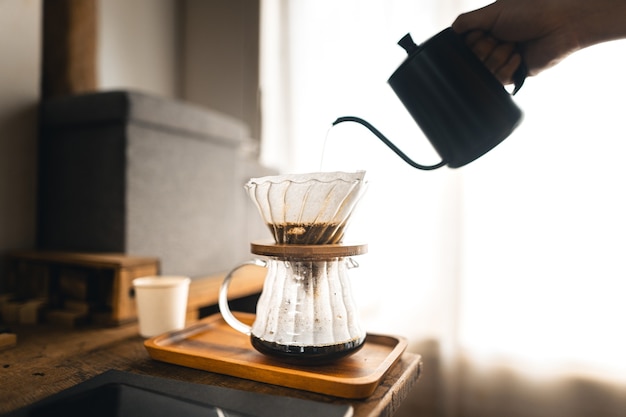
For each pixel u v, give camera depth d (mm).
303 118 1680
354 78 1591
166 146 1114
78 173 1071
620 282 1210
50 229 1124
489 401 1359
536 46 659
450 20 1442
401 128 1500
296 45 1699
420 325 1449
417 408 1447
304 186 533
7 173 1042
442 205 1426
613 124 1217
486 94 579
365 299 1510
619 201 1208
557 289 1280
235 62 1838
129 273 876
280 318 571
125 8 1599
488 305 1360
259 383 562
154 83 1747
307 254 542
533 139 1310
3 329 766
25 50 1079
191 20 1915
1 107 1026
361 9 1594
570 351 1267
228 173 1363
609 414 1224
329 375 550
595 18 607
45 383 563
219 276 1273
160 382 544
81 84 1246
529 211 1314
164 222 1112
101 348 717
